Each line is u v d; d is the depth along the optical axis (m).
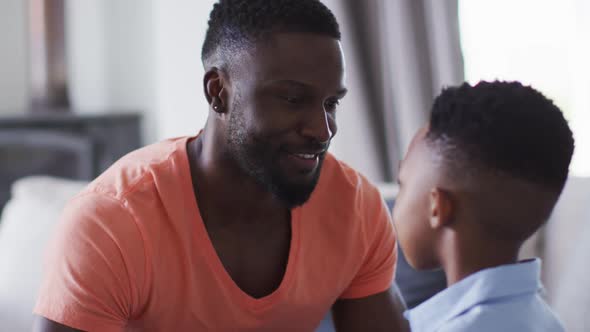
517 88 0.81
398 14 2.14
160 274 0.91
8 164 2.96
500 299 0.79
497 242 0.80
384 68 2.23
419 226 0.84
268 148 0.85
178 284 0.92
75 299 0.86
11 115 3.04
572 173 2.07
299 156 0.85
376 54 2.24
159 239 0.91
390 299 1.10
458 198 0.80
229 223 0.95
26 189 1.76
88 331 0.87
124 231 0.89
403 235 0.87
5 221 1.73
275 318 0.97
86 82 3.16
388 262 1.09
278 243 0.99
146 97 3.27
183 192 0.93
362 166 2.25
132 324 0.95
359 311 1.10
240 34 0.86
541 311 0.81
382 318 1.09
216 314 0.94
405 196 0.86
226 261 0.95
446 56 2.07
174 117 2.89
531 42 2.18
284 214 0.99
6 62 3.29
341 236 1.02
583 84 2.05
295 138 0.84
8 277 1.60
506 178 0.78
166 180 0.94
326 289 1.02
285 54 0.82
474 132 0.79
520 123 0.78
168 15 2.85
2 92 3.31
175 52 2.86
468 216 0.80
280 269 0.99
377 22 2.22
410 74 2.14
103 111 3.24
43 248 1.61
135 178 0.94
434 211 0.81
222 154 0.91
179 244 0.92
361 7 2.23
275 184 0.87
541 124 0.78
